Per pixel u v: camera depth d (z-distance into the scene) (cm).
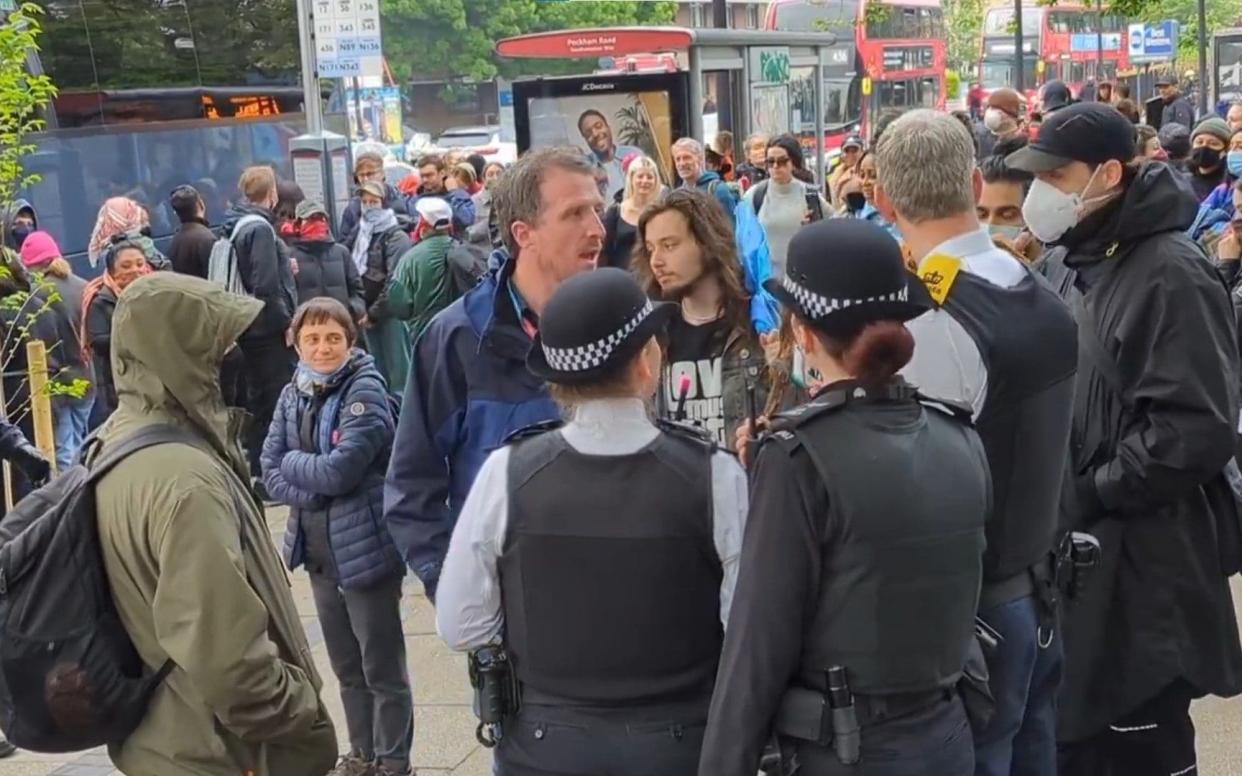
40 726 298
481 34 4828
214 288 313
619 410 277
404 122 4738
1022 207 407
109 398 875
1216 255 671
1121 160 358
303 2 1334
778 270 1016
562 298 276
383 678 479
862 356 264
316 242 952
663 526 270
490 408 354
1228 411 350
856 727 258
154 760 305
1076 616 372
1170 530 366
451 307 362
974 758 292
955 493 263
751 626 257
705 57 1561
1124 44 4297
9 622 295
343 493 470
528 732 279
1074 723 374
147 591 298
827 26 2634
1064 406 313
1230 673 374
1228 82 3238
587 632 272
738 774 258
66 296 866
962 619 268
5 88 780
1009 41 3847
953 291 304
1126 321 356
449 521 365
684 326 429
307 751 319
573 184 346
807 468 259
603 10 4975
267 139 1373
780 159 1029
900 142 317
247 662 293
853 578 256
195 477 296
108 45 1204
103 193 1199
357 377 478
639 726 274
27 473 553
